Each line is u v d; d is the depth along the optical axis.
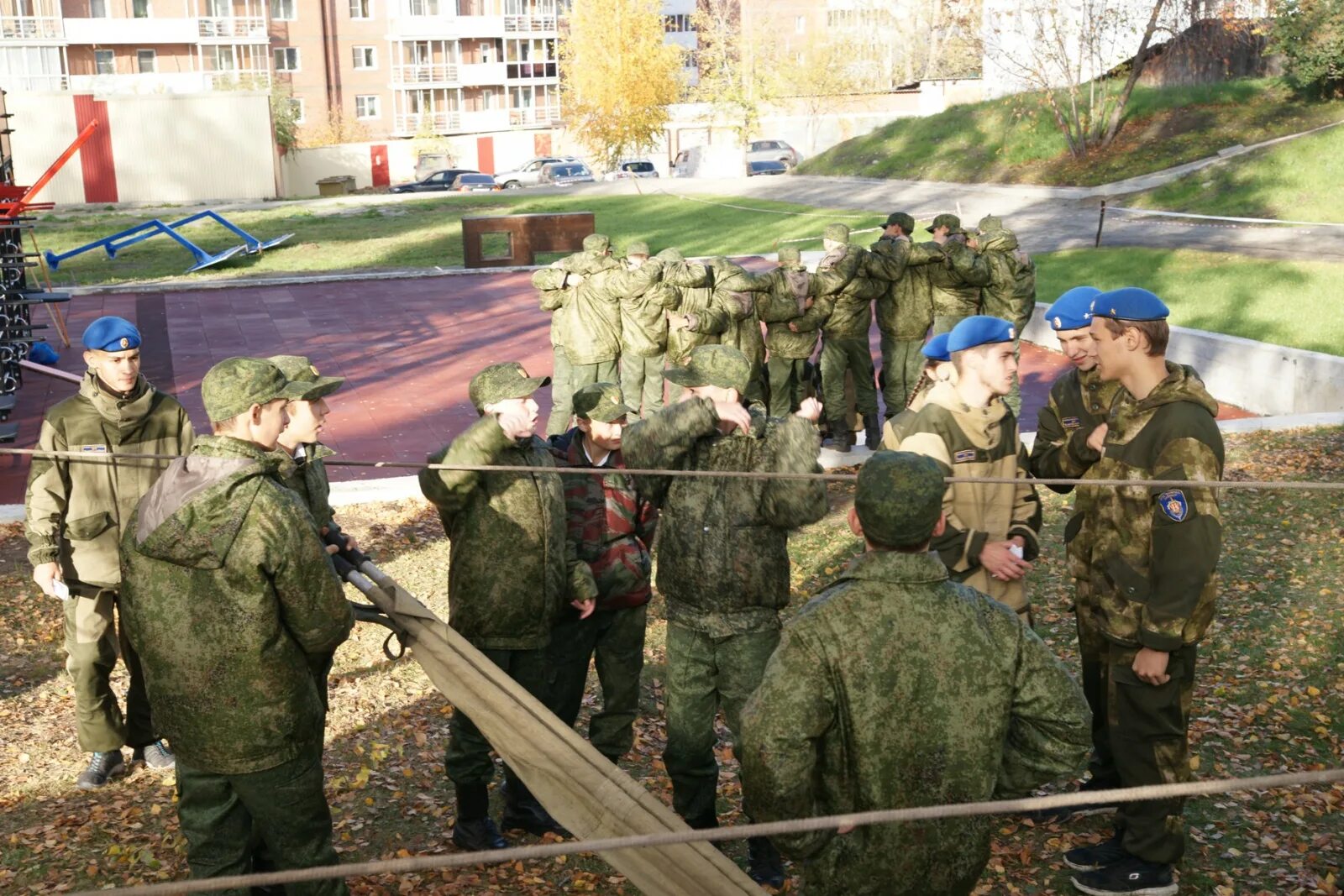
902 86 58.72
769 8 73.44
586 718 6.06
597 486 5.03
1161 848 4.28
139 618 3.53
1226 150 32.03
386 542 8.91
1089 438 4.61
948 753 2.85
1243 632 6.79
